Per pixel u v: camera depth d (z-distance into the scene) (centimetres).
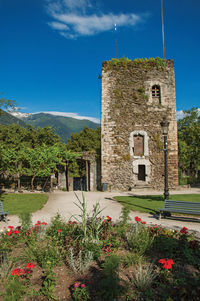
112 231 530
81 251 393
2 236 477
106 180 1516
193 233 480
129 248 439
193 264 373
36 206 925
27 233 480
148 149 1503
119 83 1557
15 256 418
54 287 324
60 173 1753
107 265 327
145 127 1519
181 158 1919
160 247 421
